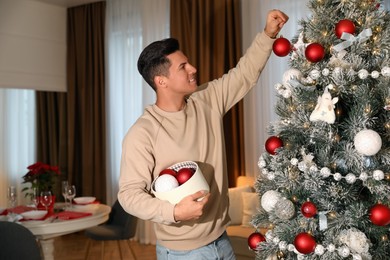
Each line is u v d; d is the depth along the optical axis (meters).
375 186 1.13
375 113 1.18
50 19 5.25
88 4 5.25
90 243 4.87
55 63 5.30
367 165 1.17
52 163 5.54
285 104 1.41
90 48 5.24
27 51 5.03
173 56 1.60
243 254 3.25
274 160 1.35
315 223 1.25
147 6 4.81
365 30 1.15
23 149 5.61
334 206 1.23
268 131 1.44
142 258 4.22
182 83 1.60
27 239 2.36
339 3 1.28
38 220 2.91
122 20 5.07
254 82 1.76
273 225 1.43
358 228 1.22
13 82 4.90
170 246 1.61
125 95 5.04
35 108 5.61
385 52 1.18
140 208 1.40
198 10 4.37
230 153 4.20
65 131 5.43
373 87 1.21
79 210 3.24
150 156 1.57
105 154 5.15
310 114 1.28
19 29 4.96
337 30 1.21
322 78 1.24
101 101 5.18
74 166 5.34
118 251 4.51
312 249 1.20
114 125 5.12
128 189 1.49
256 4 4.11
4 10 4.84
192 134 1.62
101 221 3.07
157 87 1.65
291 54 1.42
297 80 1.28
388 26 1.21
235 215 3.64
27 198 5.56
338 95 1.24
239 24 4.18
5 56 4.84
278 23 1.59
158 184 1.43
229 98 1.77
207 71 4.28
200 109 1.69
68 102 5.32
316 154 1.28
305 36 1.34
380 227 1.21
